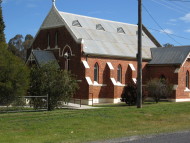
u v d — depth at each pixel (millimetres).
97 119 20781
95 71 45125
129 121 20969
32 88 29625
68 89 30469
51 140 14352
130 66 49062
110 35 50938
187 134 16109
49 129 17359
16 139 14656
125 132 16875
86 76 43094
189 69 50000
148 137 15094
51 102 29594
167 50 52312
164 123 20750
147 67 52031
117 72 47750
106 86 45938
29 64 45281
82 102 42781
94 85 44312
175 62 48562
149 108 26922
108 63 46188
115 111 24469
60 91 29844
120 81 48031
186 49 50188
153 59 52094
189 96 49812
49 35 48594
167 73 49469
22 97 27500
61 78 30047
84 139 14547
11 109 26859
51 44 48000
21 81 26703
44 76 29578
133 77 48906
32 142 13867
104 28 51531
